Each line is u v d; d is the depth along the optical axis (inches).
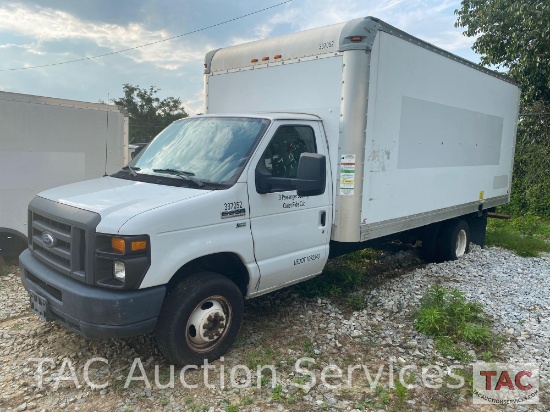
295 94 225.6
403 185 246.5
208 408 146.2
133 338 191.0
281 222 190.5
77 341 188.7
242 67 247.3
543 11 565.6
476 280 281.9
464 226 339.3
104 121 323.6
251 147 182.4
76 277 152.8
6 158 274.1
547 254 377.1
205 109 269.6
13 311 219.5
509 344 195.3
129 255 144.6
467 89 303.0
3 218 274.7
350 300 238.2
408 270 314.8
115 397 152.4
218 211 166.7
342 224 212.5
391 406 149.8
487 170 348.8
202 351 169.2
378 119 219.3
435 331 201.0
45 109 290.2
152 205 154.8
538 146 639.1
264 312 221.1
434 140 271.6
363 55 204.1
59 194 176.6
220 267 185.6
